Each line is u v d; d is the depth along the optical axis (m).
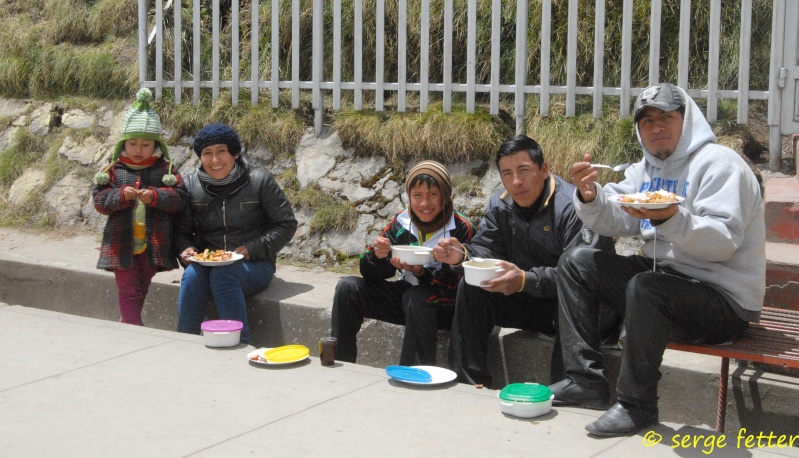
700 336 3.37
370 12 6.87
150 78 7.44
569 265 3.55
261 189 5.04
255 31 6.75
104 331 4.68
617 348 3.96
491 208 4.23
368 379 3.91
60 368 4.04
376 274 4.32
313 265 5.84
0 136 7.70
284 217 5.09
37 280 5.91
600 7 5.62
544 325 4.16
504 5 6.51
